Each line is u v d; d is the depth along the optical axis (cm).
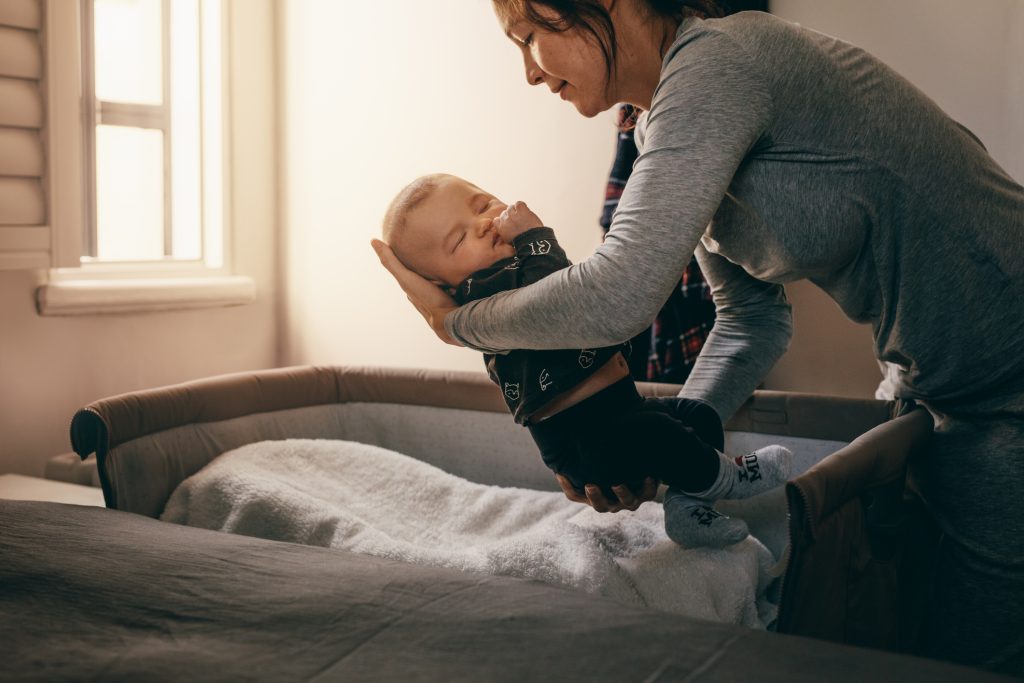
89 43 208
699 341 176
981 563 99
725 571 113
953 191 93
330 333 244
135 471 135
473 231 111
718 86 84
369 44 231
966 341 97
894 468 95
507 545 114
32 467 188
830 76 90
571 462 109
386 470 151
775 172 92
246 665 65
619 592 106
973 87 166
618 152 180
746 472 112
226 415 155
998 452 98
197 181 231
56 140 179
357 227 237
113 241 220
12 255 174
